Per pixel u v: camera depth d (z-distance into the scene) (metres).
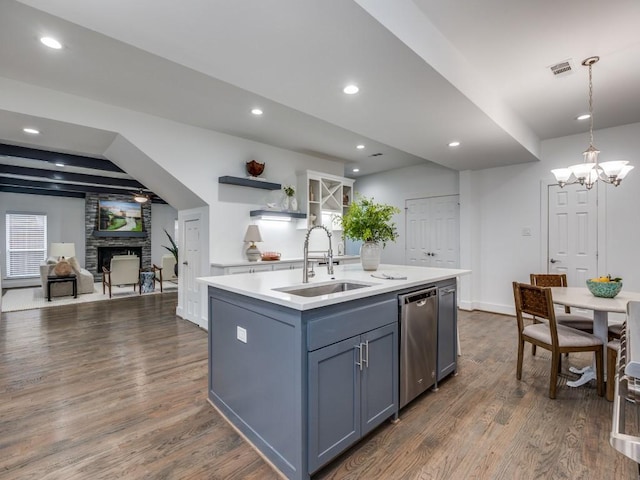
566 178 3.02
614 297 2.68
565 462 1.75
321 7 1.61
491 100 3.07
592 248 4.29
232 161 4.48
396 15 1.86
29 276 8.30
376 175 6.92
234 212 4.48
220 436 2.00
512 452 1.83
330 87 2.47
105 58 2.51
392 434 2.01
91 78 2.85
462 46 2.45
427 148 4.04
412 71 2.23
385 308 2.07
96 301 6.11
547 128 4.17
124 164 4.34
